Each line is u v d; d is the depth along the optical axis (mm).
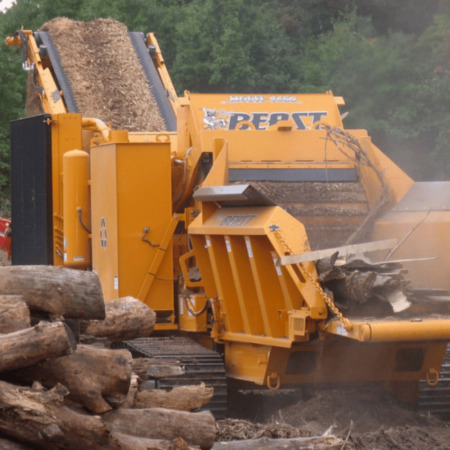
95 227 13312
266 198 10828
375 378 11227
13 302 6836
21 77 33375
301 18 34688
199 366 11438
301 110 14102
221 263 11672
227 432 8500
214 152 12508
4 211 31906
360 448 9406
